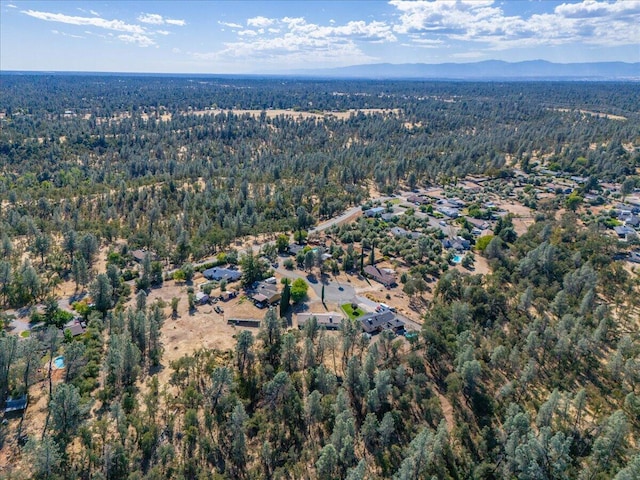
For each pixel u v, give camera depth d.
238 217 187.00
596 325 112.88
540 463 73.06
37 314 114.69
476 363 90.50
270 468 74.69
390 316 120.44
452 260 165.00
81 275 133.50
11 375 86.19
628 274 143.50
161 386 91.44
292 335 98.75
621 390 93.19
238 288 138.00
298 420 83.81
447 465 76.06
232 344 107.94
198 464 74.25
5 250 149.62
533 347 102.62
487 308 120.56
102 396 86.00
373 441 80.50
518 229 198.25
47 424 78.88
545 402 86.62
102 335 108.56
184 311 122.81
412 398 89.88
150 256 151.88
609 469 73.12
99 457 72.06
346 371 93.31
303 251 158.75
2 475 69.00
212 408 84.06
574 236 174.25
